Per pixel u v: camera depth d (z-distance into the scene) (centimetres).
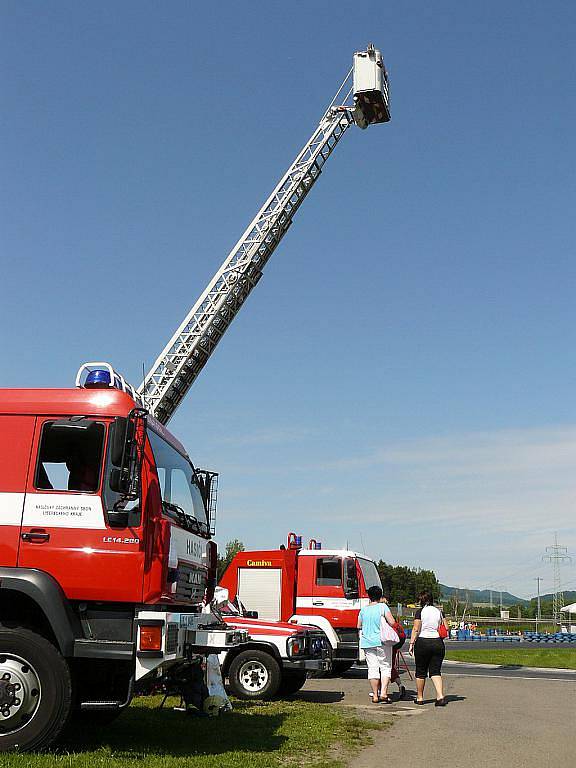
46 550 816
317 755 892
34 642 786
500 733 1088
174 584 847
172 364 2548
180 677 1012
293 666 1409
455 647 4188
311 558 1967
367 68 2912
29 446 851
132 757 783
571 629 7994
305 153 2900
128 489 808
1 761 708
